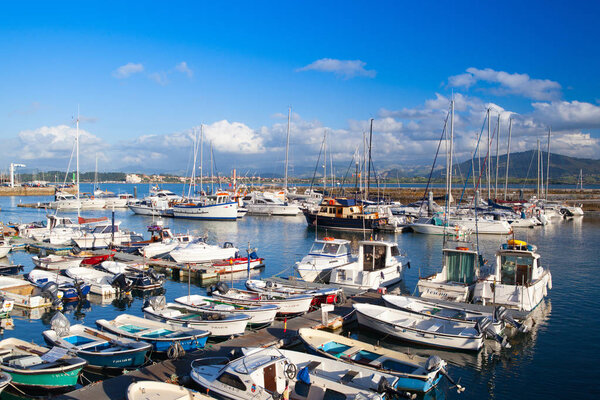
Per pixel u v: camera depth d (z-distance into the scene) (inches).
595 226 2704.2
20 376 564.4
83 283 1064.2
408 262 1387.8
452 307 858.8
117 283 1095.0
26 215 3051.2
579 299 1054.4
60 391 571.8
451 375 667.4
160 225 1994.3
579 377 661.3
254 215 3299.7
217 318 778.8
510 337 816.3
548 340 801.6
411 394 577.6
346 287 1085.8
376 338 807.1
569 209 3312.0
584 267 1439.5
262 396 499.5
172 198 3651.6
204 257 1421.0
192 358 649.6
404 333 765.3
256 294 964.6
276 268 1439.5
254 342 714.8
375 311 845.2
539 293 959.0
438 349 753.0
